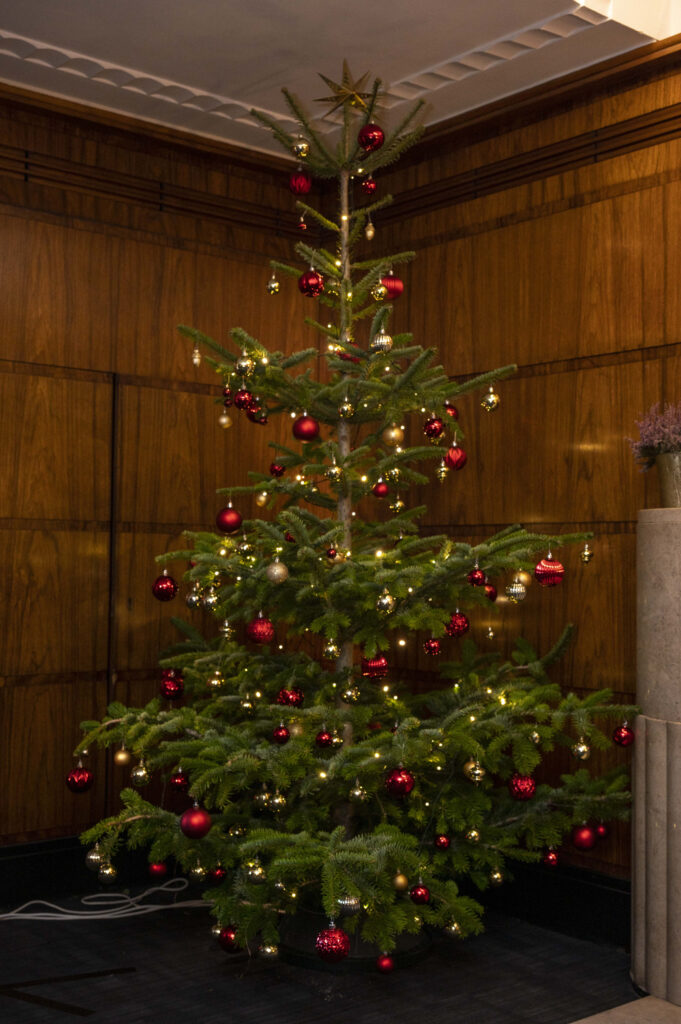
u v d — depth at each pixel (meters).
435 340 4.19
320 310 4.66
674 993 2.89
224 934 2.97
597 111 3.66
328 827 3.24
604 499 3.60
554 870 3.59
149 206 4.17
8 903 3.71
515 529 3.13
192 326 4.26
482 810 3.23
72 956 3.21
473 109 3.94
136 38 3.43
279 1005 2.87
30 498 3.83
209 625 4.23
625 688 3.51
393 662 4.25
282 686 3.18
